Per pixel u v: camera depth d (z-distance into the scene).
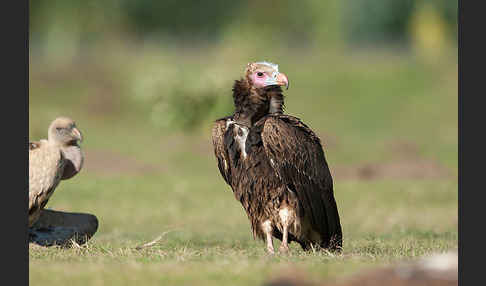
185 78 24.62
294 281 6.00
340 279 6.00
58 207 14.66
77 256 7.86
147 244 8.97
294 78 34.88
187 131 24.73
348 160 21.38
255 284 6.13
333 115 31.30
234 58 28.91
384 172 19.23
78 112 30.91
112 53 39.59
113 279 6.36
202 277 6.36
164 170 19.94
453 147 23.59
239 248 9.24
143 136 26.09
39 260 7.55
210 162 21.06
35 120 25.81
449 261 6.09
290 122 8.66
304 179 8.51
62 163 8.61
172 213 14.30
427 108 31.67
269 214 8.57
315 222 8.62
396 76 34.78
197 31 53.38
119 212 14.34
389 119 30.67
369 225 13.04
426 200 15.58
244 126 8.59
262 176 8.45
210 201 15.54
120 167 19.83
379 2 53.78
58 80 34.06
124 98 32.41
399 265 6.20
